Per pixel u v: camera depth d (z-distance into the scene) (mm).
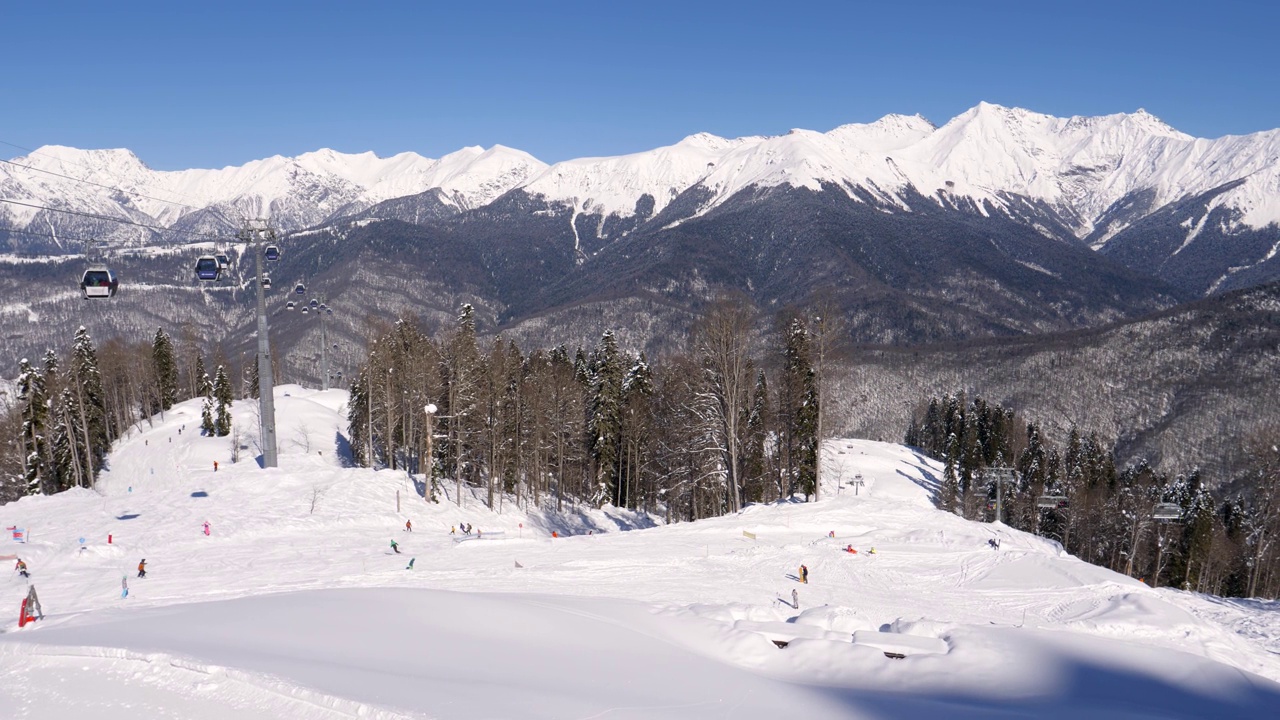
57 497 53344
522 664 18328
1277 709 19047
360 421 74188
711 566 35688
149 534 42469
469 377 63375
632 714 15508
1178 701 19031
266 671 16500
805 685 18781
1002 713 17016
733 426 51000
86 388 85750
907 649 21594
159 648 18125
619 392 72750
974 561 37469
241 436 82312
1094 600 30359
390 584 31125
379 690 15711
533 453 71750
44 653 18250
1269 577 68938
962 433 131000
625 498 78312
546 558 37312
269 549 40281
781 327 60656
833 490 98250
